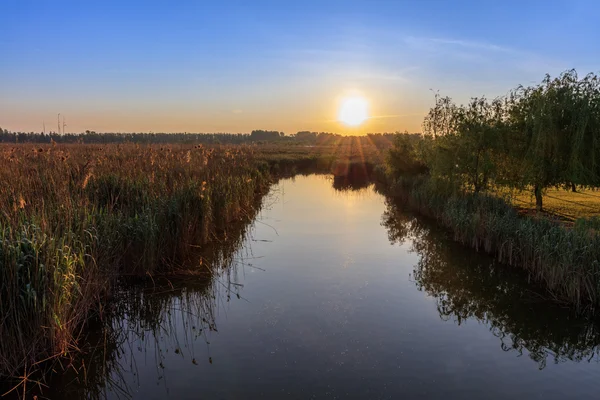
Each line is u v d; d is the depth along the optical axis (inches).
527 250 399.5
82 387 216.4
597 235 337.1
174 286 352.2
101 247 303.4
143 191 423.2
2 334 209.6
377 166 1379.2
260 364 239.1
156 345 261.6
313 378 225.5
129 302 321.1
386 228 620.7
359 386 218.7
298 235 564.7
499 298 348.2
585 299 319.6
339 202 882.8
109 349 254.4
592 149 499.2
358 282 380.2
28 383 213.6
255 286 364.2
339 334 277.1
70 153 616.4
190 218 444.5
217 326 287.7
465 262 445.4
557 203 680.4
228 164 792.9
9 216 263.3
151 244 357.1
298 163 1841.8
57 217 292.8
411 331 285.1
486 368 241.0
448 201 616.4
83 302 261.6
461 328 291.4
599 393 218.5
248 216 661.9
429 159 718.5
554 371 239.9
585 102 494.9
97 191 411.2
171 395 210.2
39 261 229.0
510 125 588.1
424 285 376.8
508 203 565.6
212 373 229.8
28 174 400.2
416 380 226.1
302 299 336.5
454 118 655.1
